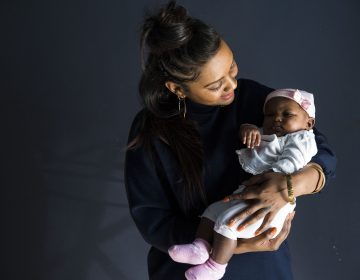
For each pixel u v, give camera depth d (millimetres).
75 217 2703
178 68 1187
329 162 1363
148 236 1475
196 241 1354
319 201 2475
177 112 1375
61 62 2789
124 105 2742
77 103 2766
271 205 1253
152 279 1572
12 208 2730
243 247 1320
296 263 2479
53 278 2686
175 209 1511
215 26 2686
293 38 2604
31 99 2777
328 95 2516
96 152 2729
